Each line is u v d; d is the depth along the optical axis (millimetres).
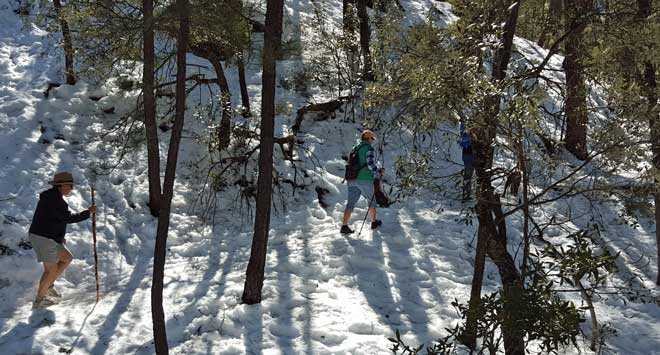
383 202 8797
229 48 7648
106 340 6195
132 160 9984
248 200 9562
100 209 8906
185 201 9398
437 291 7434
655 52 6324
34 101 10719
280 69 13336
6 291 7043
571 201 10438
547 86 6480
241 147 10602
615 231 9977
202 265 7980
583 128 11977
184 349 6055
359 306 6965
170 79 11680
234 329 6383
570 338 3789
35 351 5859
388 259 8156
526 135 4965
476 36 5320
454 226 9203
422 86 4902
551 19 7668
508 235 9102
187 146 10500
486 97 4762
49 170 9344
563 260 4000
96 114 10844
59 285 7328
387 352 6020
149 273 7828
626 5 6930
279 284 7301
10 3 13516
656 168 5238
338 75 13250
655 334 6855
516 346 4453
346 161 11148
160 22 6004
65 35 10102
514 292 3871
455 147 11719
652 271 8781
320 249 8359
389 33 6324
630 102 5098
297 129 11586
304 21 15305
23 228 7953
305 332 6344
